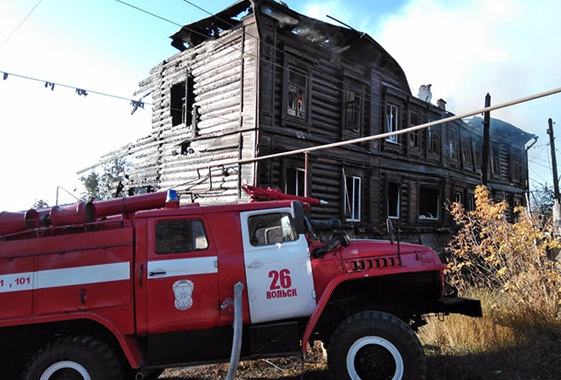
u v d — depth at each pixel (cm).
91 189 2323
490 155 2494
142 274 424
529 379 464
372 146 1550
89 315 414
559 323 590
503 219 762
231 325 438
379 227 1533
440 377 479
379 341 421
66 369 412
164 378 556
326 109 1378
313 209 1285
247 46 1198
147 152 1612
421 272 477
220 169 1230
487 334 582
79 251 426
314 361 582
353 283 500
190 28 1370
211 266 436
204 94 1352
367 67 1560
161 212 447
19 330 434
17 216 434
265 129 1141
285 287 443
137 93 1728
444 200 1964
